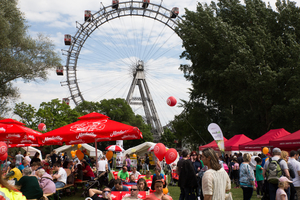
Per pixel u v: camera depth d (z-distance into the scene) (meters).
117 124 11.64
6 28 27.03
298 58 30.70
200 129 46.66
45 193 11.02
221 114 48.97
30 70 30.06
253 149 22.00
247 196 9.30
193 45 39.16
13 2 29.56
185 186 9.52
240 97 34.56
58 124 56.16
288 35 32.72
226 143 26.69
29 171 8.25
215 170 5.10
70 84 65.38
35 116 55.94
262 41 32.88
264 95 31.88
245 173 9.29
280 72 31.27
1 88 30.22
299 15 34.25
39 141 11.85
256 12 35.97
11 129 12.66
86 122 12.18
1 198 3.36
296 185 9.41
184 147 56.69
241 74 32.00
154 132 83.81
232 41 33.66
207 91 39.53
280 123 33.72
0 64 28.19
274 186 8.93
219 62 35.22
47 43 32.06
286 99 32.31
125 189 9.74
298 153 10.17
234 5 38.38
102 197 8.87
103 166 15.09
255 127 35.78
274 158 9.22
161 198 6.39
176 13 65.12
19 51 31.09
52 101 58.69
